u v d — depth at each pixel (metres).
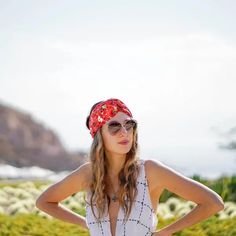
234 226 7.50
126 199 4.43
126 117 4.52
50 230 7.57
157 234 4.43
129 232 4.39
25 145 37.28
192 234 7.23
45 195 4.91
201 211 4.41
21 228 7.68
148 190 4.48
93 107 4.67
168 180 4.47
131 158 4.50
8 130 37.34
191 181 4.45
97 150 4.56
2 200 9.98
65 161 38.00
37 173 30.14
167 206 9.67
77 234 7.37
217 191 10.44
